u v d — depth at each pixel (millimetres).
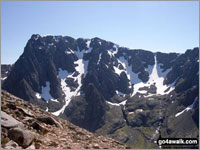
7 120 23609
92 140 29438
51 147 22016
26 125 27625
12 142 19953
